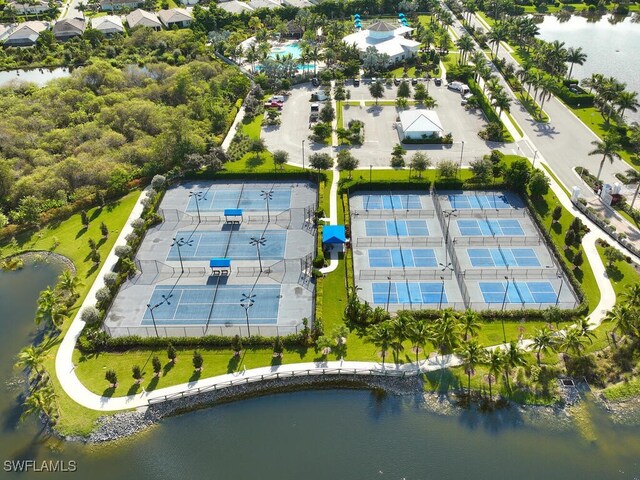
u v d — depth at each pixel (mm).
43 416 68875
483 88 161250
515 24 198375
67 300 85312
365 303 80188
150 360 75250
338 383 72250
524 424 67375
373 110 150000
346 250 94312
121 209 108750
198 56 180500
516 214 104812
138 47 194625
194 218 105500
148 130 133000
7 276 93875
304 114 148250
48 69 191375
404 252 95875
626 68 180875
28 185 109000
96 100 139750
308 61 176875
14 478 62500
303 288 88000
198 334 79688
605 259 91938
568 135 133375
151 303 85312
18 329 82812
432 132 130375
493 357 68562
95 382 72125
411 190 113312
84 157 117438
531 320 80375
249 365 74062
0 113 133250
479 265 92562
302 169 118875
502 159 121125
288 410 69562
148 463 63500
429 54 182125
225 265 89250
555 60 159000
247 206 109125
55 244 100000
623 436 66125
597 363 74062
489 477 61438
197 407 69500
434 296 86000
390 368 73500
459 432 66500
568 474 61812
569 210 105000
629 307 75625
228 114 144750
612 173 117188
